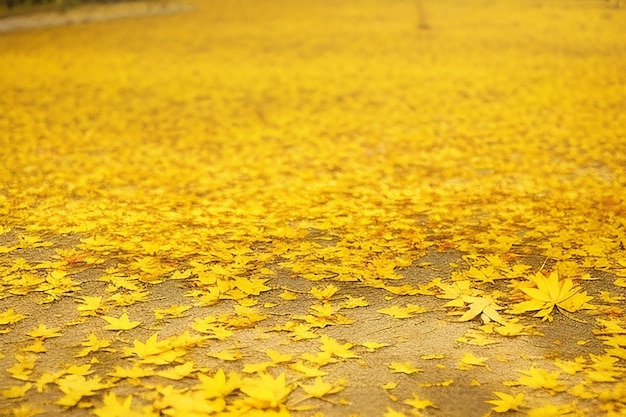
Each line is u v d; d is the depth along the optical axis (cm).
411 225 213
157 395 153
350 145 317
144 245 198
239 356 161
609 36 742
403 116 394
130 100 464
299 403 152
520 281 183
